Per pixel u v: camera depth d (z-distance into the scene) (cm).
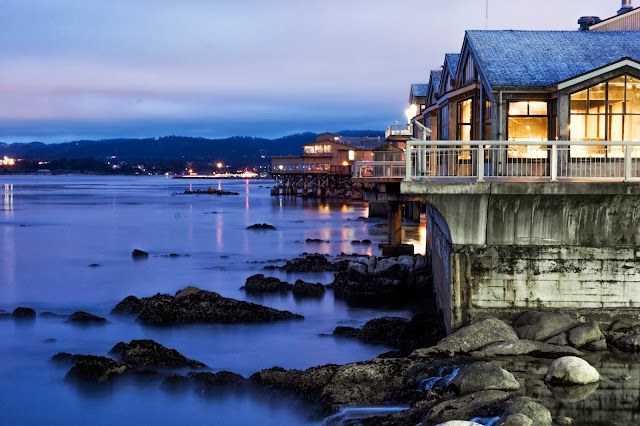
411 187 1862
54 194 14512
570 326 1825
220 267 4162
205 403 1822
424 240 4709
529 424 1278
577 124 2311
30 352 2334
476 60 2611
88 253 4847
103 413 1803
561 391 1557
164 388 1933
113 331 2600
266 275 3856
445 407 1427
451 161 3098
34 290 3459
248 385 1886
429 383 1630
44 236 5944
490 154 2503
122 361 2128
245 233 6109
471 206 1873
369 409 1588
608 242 1870
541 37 2723
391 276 3175
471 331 1811
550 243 1883
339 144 12206
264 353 2294
